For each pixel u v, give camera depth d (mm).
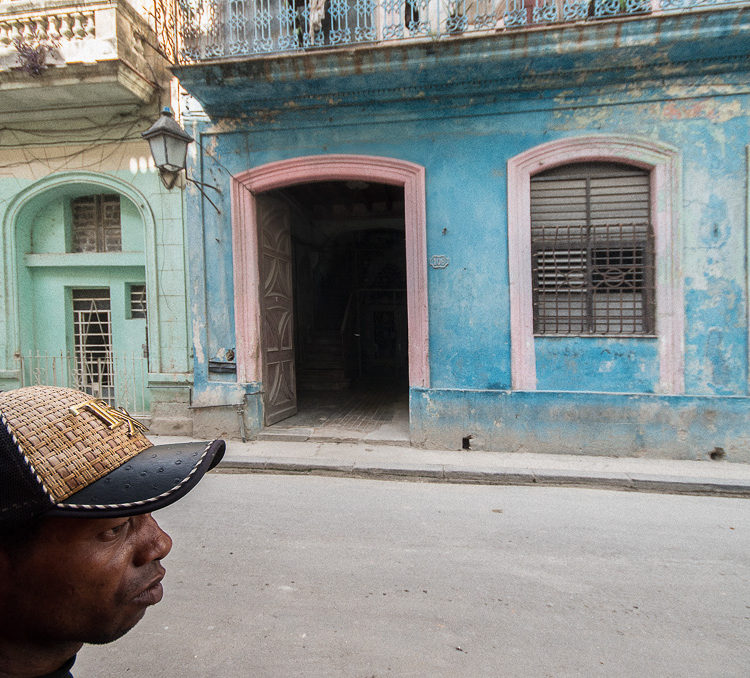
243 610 2947
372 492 5121
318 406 8984
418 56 5680
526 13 6004
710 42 5383
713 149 5859
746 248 5824
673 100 5914
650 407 5973
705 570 3455
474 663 2477
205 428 7066
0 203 7648
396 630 2754
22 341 7895
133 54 6773
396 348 13641
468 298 6441
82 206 8023
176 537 3982
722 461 5855
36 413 724
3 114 7398
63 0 6441
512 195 6262
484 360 6422
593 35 5375
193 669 2432
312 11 6289
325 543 3875
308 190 10625
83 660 2492
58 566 701
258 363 7109
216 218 7016
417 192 6512
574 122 6141
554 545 3850
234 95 6418
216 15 6512
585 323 6273
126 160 7340
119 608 786
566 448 6168
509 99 6223
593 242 6285
